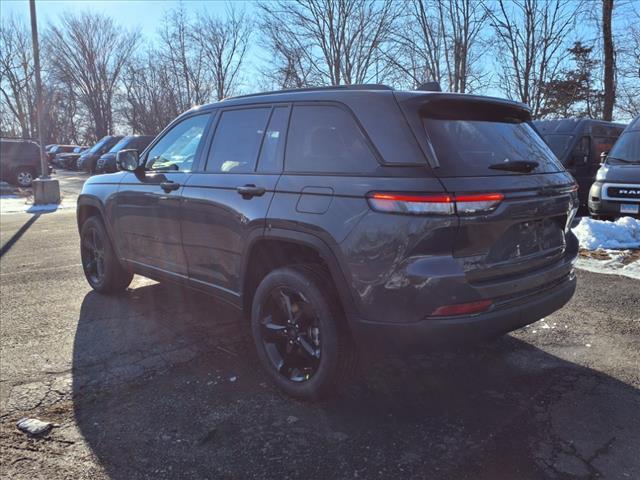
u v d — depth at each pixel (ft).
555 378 11.14
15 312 15.67
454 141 9.18
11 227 34.53
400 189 8.49
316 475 7.98
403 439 8.91
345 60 69.67
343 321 9.68
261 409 9.98
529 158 10.31
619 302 15.97
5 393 10.59
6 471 8.10
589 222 25.04
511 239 9.36
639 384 10.80
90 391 10.69
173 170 13.91
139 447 8.75
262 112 11.68
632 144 27.76
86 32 153.79
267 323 10.87
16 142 67.56
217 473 8.06
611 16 45.32
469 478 7.84
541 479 7.79
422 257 8.40
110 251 16.69
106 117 162.30
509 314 9.13
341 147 9.71
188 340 13.37
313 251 10.31
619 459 8.25
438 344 8.61
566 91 59.16
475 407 9.98
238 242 11.32
